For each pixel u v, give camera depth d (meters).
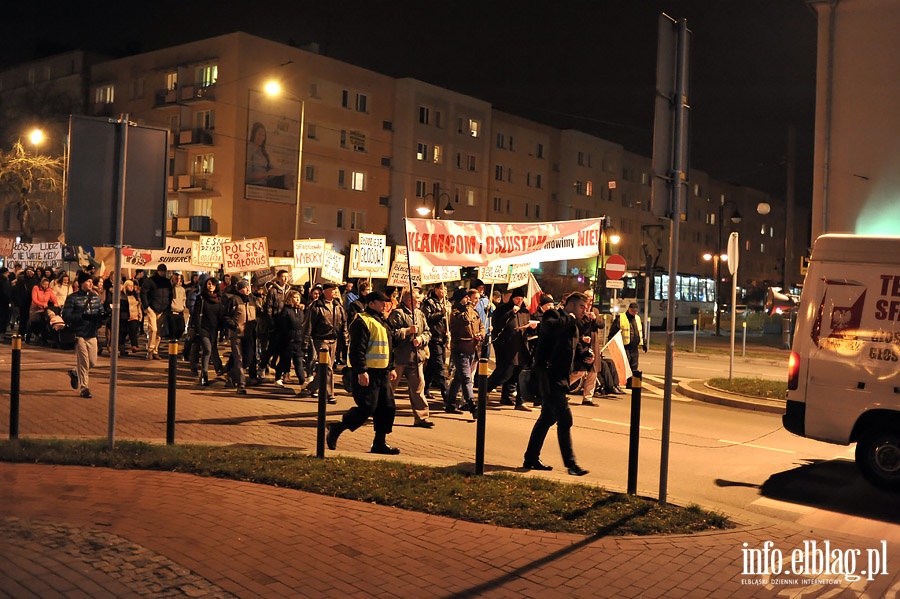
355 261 18.42
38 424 9.84
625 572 5.36
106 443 8.25
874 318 8.40
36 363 15.66
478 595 4.85
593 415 12.80
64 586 4.44
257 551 5.32
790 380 8.88
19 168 43.59
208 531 5.66
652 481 8.43
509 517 6.34
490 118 64.25
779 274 102.38
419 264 12.02
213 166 49.22
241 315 13.27
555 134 71.56
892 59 20.42
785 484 8.65
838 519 7.41
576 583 5.12
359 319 8.77
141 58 53.78
